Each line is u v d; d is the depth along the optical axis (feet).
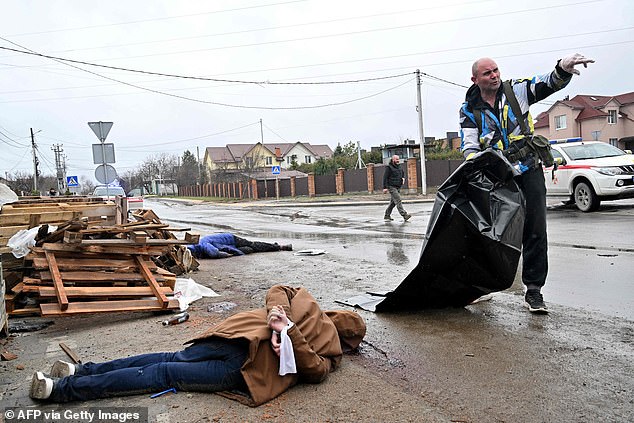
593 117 159.74
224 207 115.55
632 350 12.36
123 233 20.40
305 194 145.48
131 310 17.67
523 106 15.58
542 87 15.29
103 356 13.94
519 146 15.38
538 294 15.85
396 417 9.63
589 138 162.09
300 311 11.76
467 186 14.83
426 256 15.16
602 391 10.29
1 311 15.25
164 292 19.06
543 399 10.07
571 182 45.73
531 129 15.65
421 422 9.40
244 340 10.63
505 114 15.60
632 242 27.73
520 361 12.01
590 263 22.90
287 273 25.08
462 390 10.68
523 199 14.60
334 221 56.18
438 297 16.38
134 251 19.88
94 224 21.65
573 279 20.07
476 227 14.32
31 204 25.73
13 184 199.00
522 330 14.25
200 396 10.82
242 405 10.36
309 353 10.85
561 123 166.91
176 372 10.89
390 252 30.12
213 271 26.86
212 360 10.96
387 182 50.16
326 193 139.74
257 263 28.76
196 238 24.40
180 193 274.16
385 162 170.40
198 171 270.67
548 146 15.24
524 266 16.14
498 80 15.60
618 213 41.78
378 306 16.87
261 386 10.48
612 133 161.38
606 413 9.42
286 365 10.55
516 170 14.67
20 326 17.16
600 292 17.88
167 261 26.35
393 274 23.38
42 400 10.80
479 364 12.00
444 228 14.80
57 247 18.42
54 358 13.96
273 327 10.76
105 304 17.53
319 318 12.04
